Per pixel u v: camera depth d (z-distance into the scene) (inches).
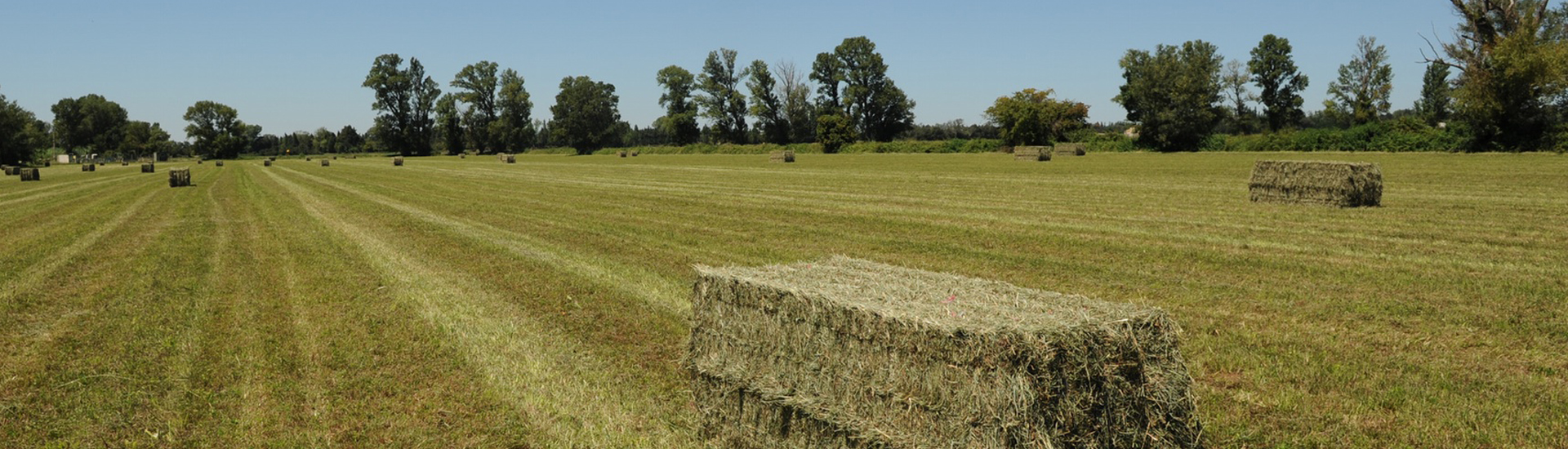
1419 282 394.0
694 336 230.1
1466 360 270.4
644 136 6373.0
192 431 236.2
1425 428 214.4
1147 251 505.4
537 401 253.1
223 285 455.2
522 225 739.4
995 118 3469.5
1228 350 285.6
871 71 4643.2
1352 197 742.5
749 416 209.2
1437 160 1679.4
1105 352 166.6
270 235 690.8
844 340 185.9
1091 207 792.3
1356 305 346.9
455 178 1692.9
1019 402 156.6
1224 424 219.8
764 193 1056.2
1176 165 1724.9
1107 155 2591.0
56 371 293.9
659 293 407.2
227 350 315.3
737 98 4872.0
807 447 192.9
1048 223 661.9
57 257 579.2
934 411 167.8
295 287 443.5
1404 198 812.0
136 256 575.2
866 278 216.2
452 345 315.9
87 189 1514.5
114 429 239.3
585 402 251.6
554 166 2456.9
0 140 3939.5
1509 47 1988.2
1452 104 2269.9
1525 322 311.6
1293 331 311.0
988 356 159.2
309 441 227.3
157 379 281.6
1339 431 213.9
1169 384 175.6
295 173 2154.3
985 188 1095.0
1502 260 450.3
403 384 273.1
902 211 790.5
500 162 2967.5
